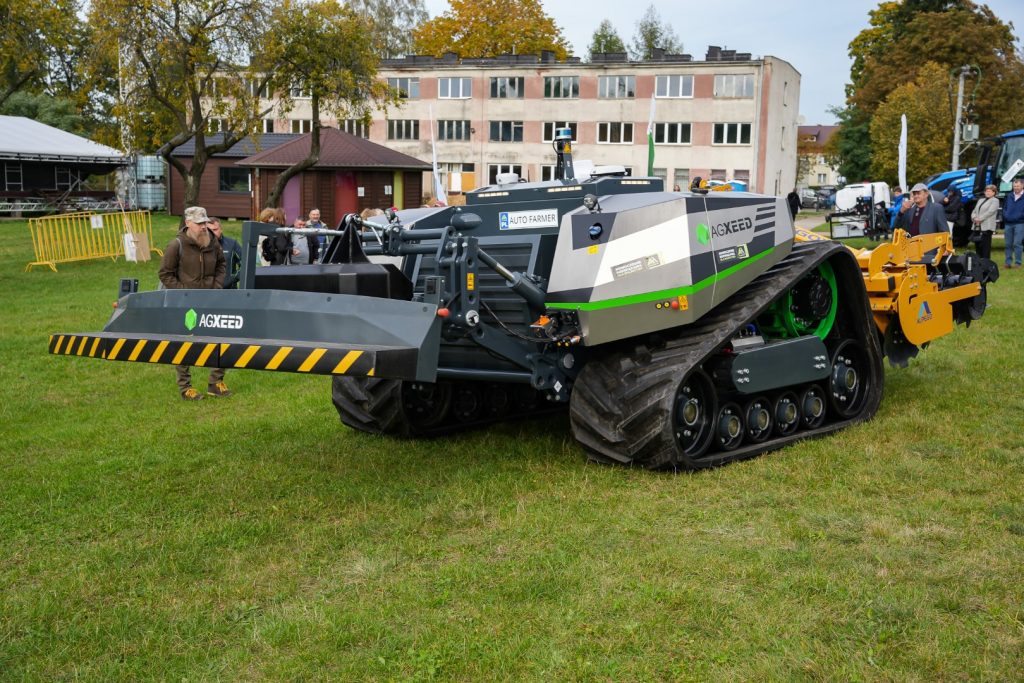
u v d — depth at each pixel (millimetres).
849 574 3959
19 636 3605
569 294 5273
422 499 5109
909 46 50625
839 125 65250
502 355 5191
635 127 48969
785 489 5141
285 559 4309
